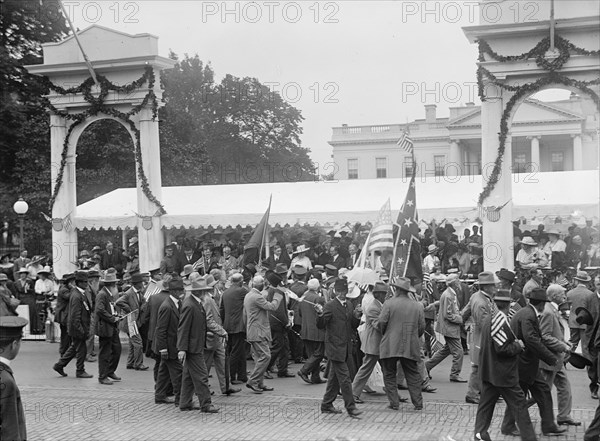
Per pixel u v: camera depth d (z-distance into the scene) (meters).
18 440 7.02
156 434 12.27
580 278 15.34
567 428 11.95
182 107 56.97
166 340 14.30
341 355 13.08
